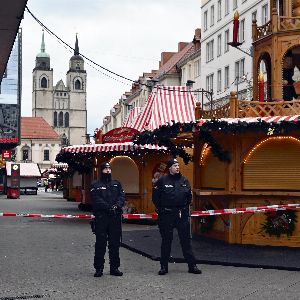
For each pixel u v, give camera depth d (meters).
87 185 30.66
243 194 13.54
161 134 14.63
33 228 19.59
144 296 8.40
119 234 10.23
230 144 13.76
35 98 183.00
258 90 15.90
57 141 148.25
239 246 13.52
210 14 57.12
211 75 56.88
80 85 186.25
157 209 10.51
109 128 116.44
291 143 13.27
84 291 8.77
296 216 13.26
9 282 9.52
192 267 10.37
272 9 15.23
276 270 10.64
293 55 16.69
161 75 72.38
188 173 23.56
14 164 50.28
